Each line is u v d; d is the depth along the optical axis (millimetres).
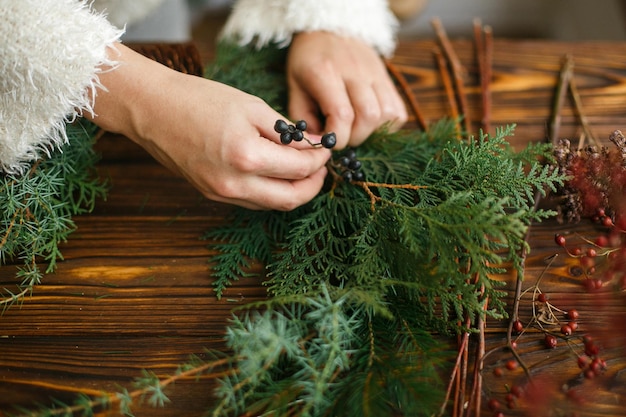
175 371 420
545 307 444
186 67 517
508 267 467
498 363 423
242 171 421
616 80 576
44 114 439
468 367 421
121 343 433
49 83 423
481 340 422
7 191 455
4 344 433
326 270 436
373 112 496
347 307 413
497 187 425
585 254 461
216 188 434
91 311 448
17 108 435
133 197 511
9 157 458
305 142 455
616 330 425
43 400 407
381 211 438
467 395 410
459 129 530
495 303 403
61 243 483
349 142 505
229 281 460
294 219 485
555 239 458
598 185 451
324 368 376
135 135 450
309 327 411
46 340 435
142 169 528
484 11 1069
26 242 464
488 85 578
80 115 459
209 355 427
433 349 391
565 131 543
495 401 400
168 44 522
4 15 405
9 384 415
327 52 534
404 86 575
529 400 395
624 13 881
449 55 602
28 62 413
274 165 426
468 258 431
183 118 426
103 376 418
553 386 408
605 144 527
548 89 575
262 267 469
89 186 493
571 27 1033
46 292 458
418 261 406
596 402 402
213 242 485
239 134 418
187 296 455
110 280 464
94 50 426
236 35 583
